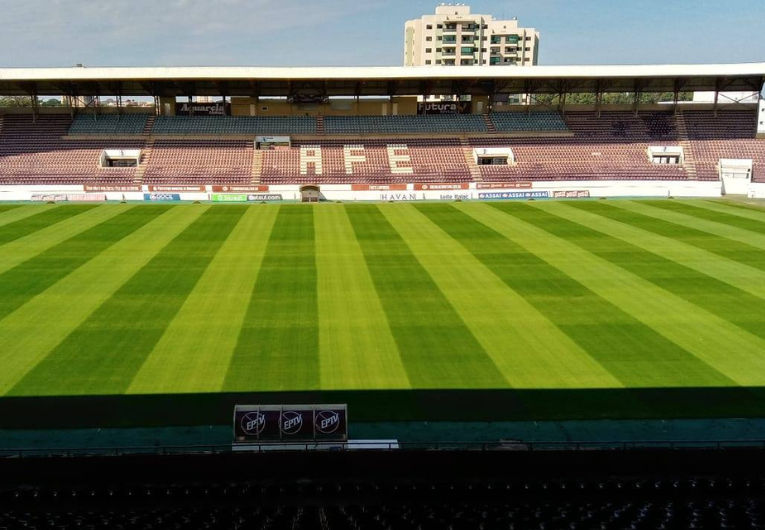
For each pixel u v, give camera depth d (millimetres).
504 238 40969
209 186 58281
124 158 64688
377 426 18281
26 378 20516
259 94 70750
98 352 22453
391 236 41719
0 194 56531
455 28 146125
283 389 20078
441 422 18516
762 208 53062
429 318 26109
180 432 17828
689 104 73312
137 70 60062
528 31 150625
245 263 34281
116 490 14094
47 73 59031
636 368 21688
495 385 20547
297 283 30719
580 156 67125
